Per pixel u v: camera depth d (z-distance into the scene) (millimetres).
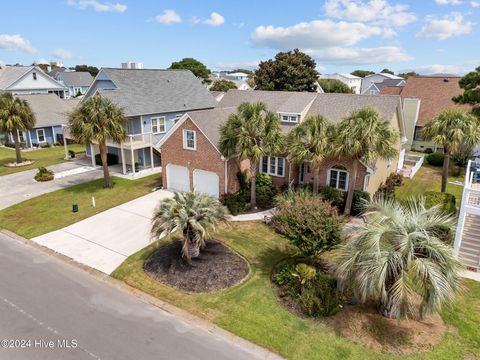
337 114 23953
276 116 19938
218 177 22562
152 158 31031
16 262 15414
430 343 10383
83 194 24703
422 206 11781
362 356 9945
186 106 35250
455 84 39219
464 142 22672
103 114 23594
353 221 19750
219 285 13469
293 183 23703
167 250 16062
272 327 11188
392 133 17562
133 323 11414
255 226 19234
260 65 56156
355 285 10562
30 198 23922
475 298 12625
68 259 15672
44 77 63969
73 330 11031
